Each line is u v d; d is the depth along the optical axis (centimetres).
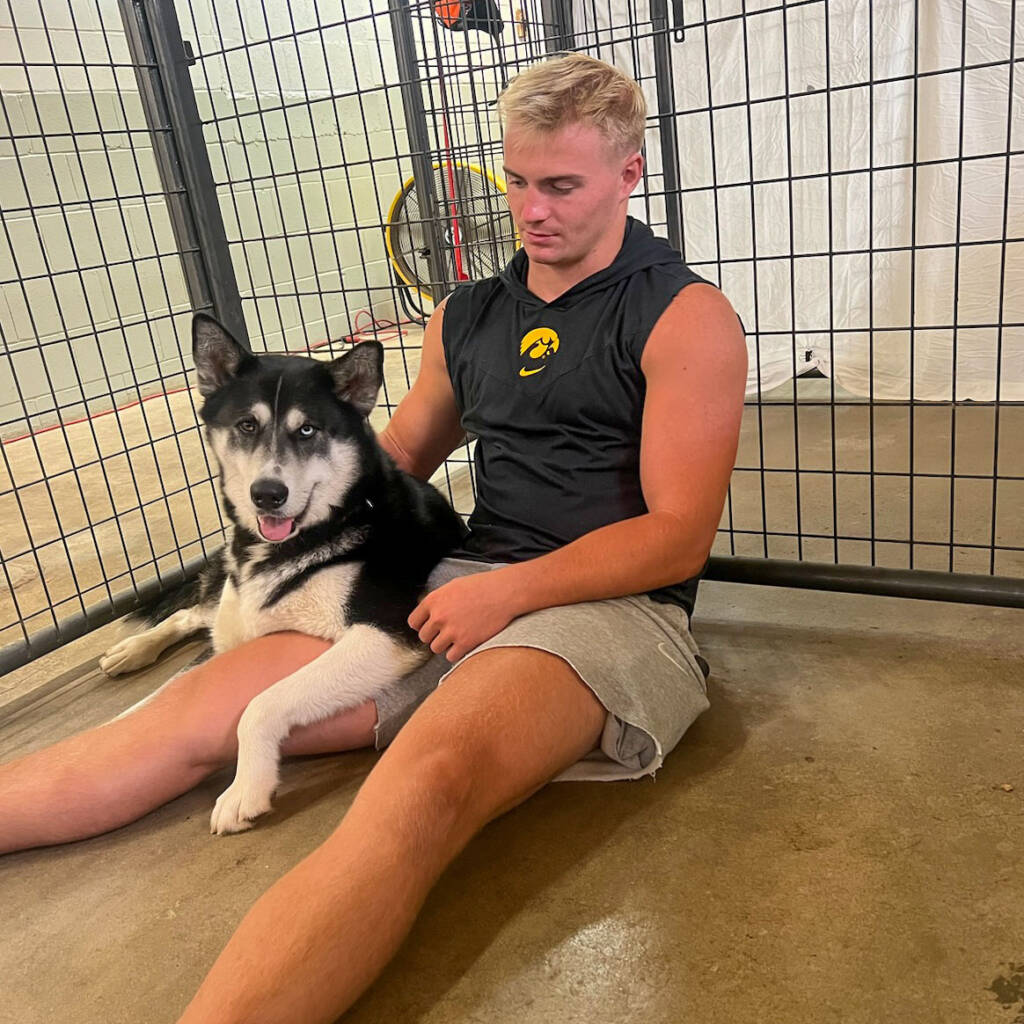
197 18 561
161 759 158
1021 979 112
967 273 334
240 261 599
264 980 99
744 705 180
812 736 167
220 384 185
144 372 571
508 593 145
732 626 215
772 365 384
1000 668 183
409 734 125
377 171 686
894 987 112
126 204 552
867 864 133
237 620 184
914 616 209
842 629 207
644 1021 112
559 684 136
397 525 182
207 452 308
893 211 340
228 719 162
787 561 216
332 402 177
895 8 319
